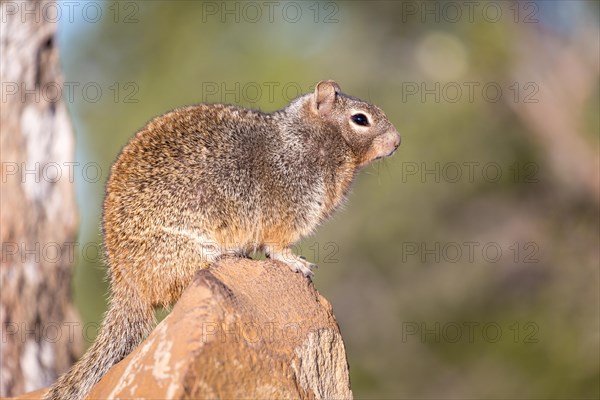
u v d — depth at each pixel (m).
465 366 20.14
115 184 8.80
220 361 7.12
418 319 20.36
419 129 19.38
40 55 11.82
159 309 8.85
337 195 10.27
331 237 20.12
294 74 19.16
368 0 20.23
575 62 20.17
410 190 19.64
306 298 8.28
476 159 19.78
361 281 20.39
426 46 19.78
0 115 11.55
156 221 8.69
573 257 20.05
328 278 20.16
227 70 19.78
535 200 20.23
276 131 9.65
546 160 19.97
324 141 10.05
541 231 20.25
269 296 8.08
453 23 19.95
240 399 7.22
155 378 6.96
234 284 8.03
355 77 19.61
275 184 9.49
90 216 20.05
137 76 20.47
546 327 19.64
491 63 19.53
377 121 10.47
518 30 19.91
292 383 7.57
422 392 20.06
